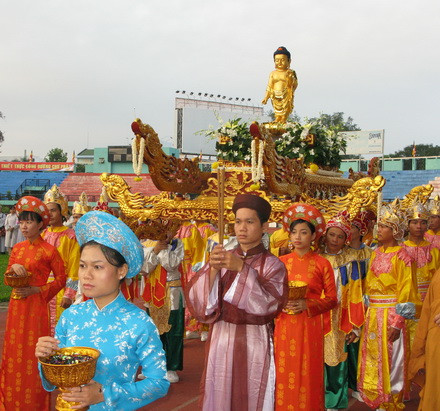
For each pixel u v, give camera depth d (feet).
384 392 18.34
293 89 23.95
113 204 118.32
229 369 12.20
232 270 11.89
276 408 15.07
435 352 14.12
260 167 16.65
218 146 22.70
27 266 17.67
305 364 14.90
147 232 21.58
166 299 22.41
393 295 18.39
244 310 12.05
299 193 19.62
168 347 22.50
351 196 18.71
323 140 23.80
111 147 165.78
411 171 122.62
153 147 18.40
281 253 19.75
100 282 9.36
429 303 14.80
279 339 15.12
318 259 15.98
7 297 41.16
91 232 9.50
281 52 23.72
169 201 20.51
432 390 14.08
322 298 15.84
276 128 23.21
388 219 18.22
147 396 9.14
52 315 22.36
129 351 9.40
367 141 135.64
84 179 149.48
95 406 9.04
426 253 22.65
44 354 8.75
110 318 9.51
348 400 20.51
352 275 18.97
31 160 183.52
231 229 21.54
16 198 138.31
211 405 12.36
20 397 17.04
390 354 18.37
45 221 18.11
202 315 12.30
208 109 169.37
